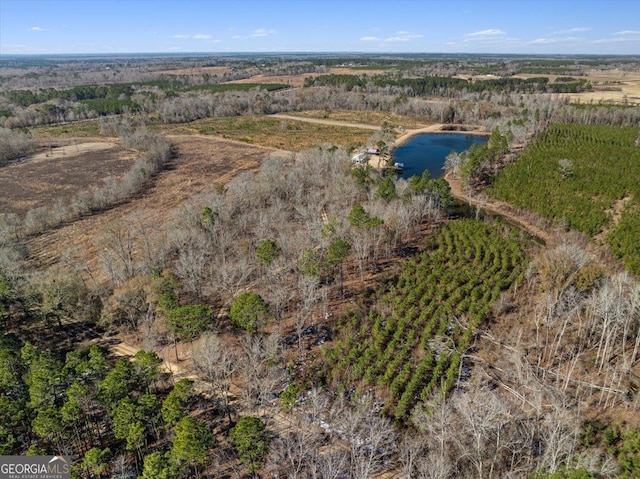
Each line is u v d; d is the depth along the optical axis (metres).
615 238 82.88
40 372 45.47
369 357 55.59
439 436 39.75
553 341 56.47
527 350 56.56
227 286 68.12
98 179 141.50
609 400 48.06
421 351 57.19
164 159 158.62
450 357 55.25
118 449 46.00
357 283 73.69
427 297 67.31
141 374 47.94
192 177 139.50
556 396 46.03
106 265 69.38
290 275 71.38
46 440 45.50
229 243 78.81
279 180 106.69
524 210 103.31
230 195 99.19
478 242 83.81
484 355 56.00
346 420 45.19
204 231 81.00
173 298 56.91
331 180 112.75
